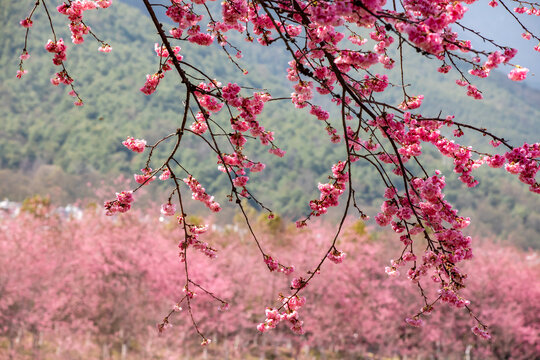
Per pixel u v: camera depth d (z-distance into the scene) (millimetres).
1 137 84312
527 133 111375
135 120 89688
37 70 97312
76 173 80062
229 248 34156
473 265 34844
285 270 3930
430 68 114938
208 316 29672
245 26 4234
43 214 32656
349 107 3512
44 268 27375
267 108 97625
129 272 28500
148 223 31672
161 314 28094
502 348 32906
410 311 32406
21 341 27953
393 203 3820
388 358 34531
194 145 83688
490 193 77562
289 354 33969
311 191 83438
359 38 3861
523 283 34750
